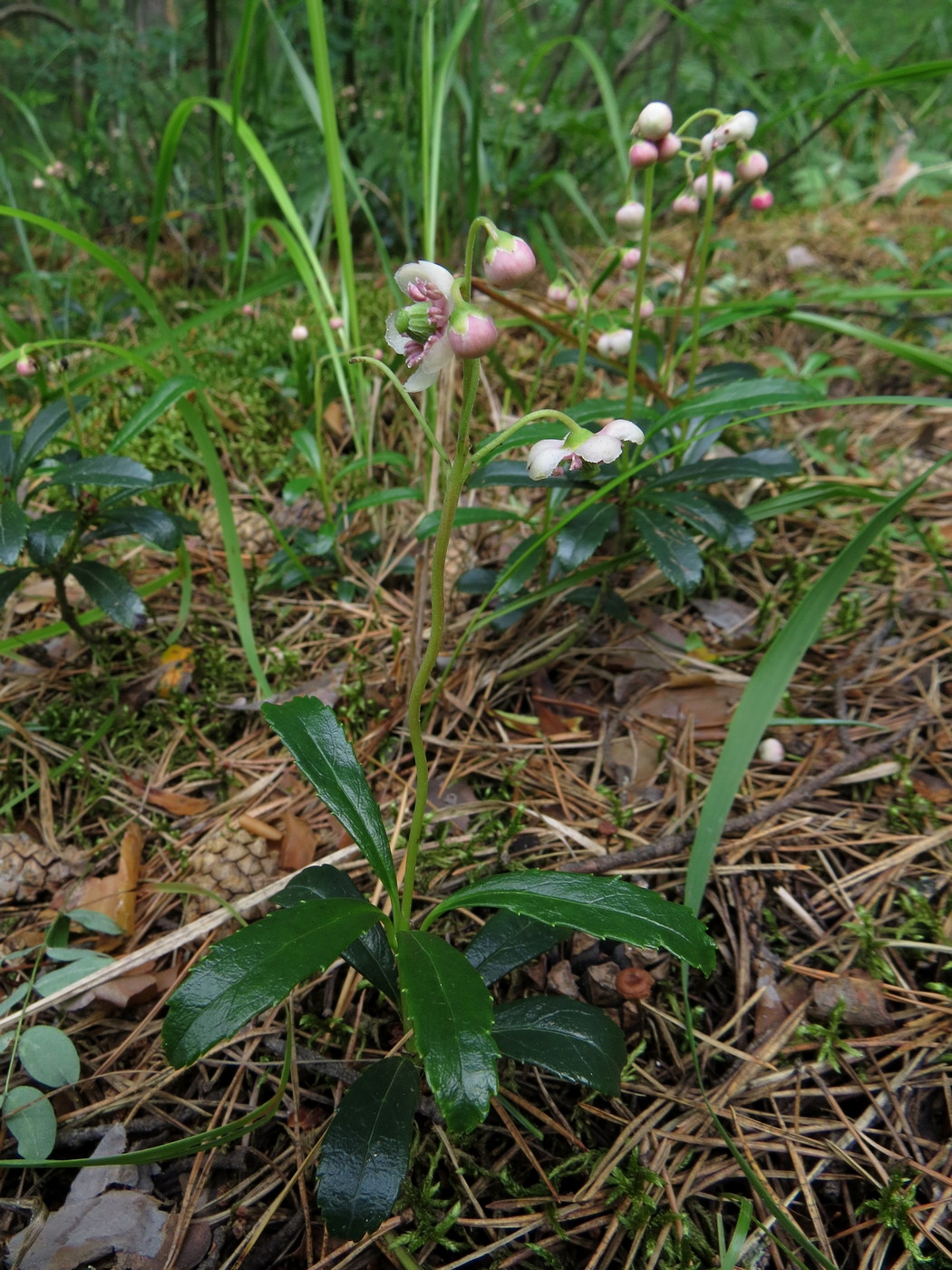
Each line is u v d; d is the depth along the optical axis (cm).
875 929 18
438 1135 15
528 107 50
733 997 18
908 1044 17
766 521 31
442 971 13
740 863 20
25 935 19
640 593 27
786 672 18
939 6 64
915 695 24
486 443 13
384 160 48
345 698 24
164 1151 14
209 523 31
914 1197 15
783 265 49
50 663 26
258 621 28
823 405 22
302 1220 15
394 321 12
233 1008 12
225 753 24
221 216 46
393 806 21
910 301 40
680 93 59
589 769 23
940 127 63
